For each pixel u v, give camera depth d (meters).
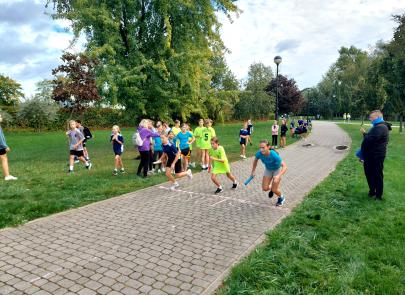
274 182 6.83
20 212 6.23
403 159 13.41
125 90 14.62
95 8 14.30
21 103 34.91
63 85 16.95
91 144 20.61
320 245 4.82
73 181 9.08
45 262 4.34
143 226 5.77
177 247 4.88
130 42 15.44
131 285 3.79
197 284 3.83
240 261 4.39
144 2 15.70
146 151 9.93
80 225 5.77
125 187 8.59
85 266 4.24
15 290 3.64
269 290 3.60
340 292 3.60
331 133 28.47
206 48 16.61
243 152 14.51
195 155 15.32
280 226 5.64
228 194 8.13
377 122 7.25
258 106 43.34
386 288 3.69
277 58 19.58
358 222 5.87
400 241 5.01
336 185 8.72
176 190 8.48
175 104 16.08
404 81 22.17
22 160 13.48
